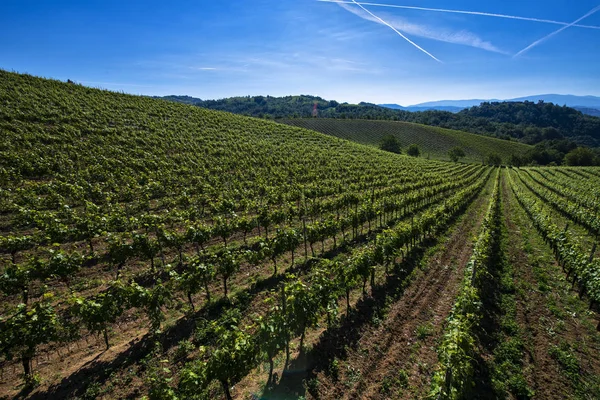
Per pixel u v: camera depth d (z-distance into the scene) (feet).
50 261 38.52
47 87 146.41
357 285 45.16
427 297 42.96
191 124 166.40
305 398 25.85
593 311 40.01
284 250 49.83
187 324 35.45
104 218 56.18
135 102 173.88
